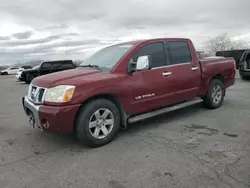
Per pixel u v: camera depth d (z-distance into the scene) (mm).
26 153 3400
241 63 11648
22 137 4082
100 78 3527
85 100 3359
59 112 3168
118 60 3852
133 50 3982
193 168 2758
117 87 3637
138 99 3951
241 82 10922
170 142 3602
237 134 3846
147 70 4043
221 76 5668
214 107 5535
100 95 3562
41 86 3469
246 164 2801
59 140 3881
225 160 2924
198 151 3225
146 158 3078
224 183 2422
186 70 4684
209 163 2861
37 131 4383
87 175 2709
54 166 2965
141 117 4066
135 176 2639
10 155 3338
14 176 2736
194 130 4121
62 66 17750
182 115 5117
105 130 3605
